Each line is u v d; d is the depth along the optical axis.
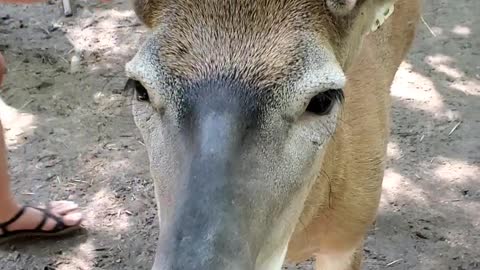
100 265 1.18
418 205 1.28
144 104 0.70
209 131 0.65
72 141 1.41
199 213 0.62
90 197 1.29
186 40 0.69
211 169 0.63
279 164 0.67
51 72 1.60
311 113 0.69
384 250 1.20
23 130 1.43
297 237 0.90
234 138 0.65
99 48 1.68
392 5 0.81
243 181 0.64
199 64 0.67
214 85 0.66
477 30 1.76
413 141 1.42
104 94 1.53
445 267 1.18
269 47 0.68
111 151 1.39
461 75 1.61
